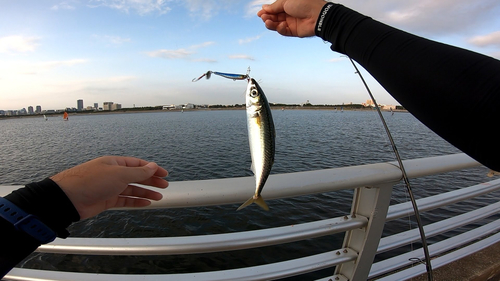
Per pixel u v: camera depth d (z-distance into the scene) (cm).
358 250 172
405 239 198
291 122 5091
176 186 126
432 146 2072
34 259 553
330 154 1755
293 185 131
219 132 3494
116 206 112
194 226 720
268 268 165
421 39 77
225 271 164
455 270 237
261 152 111
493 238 255
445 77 66
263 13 119
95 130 4453
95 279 159
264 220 722
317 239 582
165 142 2572
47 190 70
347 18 91
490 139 62
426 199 198
